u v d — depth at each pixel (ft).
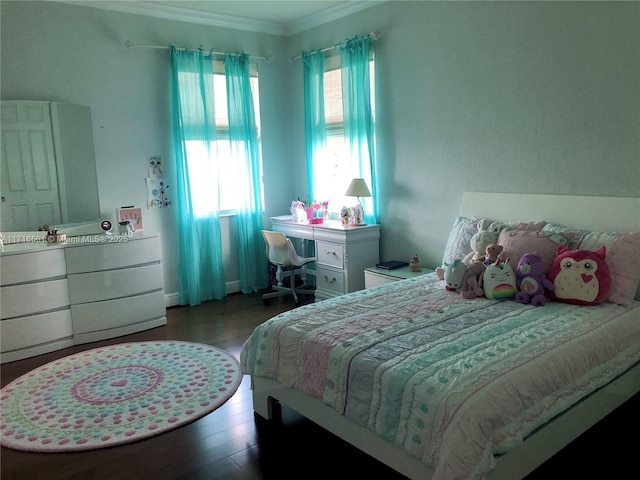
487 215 12.07
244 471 7.57
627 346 7.98
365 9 14.65
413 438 6.16
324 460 7.82
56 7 13.43
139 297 13.74
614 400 7.89
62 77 13.66
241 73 16.47
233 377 10.72
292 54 17.62
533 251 9.64
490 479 5.82
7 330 11.82
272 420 9.07
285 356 8.31
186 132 15.51
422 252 14.16
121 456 8.02
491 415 5.74
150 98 15.16
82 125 14.06
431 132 13.41
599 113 10.14
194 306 16.05
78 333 12.94
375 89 14.73
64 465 7.84
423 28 13.19
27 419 9.17
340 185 16.34
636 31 9.46
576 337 7.39
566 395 6.79
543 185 11.22
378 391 6.69
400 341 7.47
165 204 15.71
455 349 7.05
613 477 7.16
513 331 7.66
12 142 13.08
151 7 14.73
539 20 10.87
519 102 11.43
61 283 12.59
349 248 14.49
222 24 16.24
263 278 17.83
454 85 12.67
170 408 9.45
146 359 11.76
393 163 14.60
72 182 14.01
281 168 18.10
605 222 10.04
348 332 7.98
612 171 10.07
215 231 16.40
